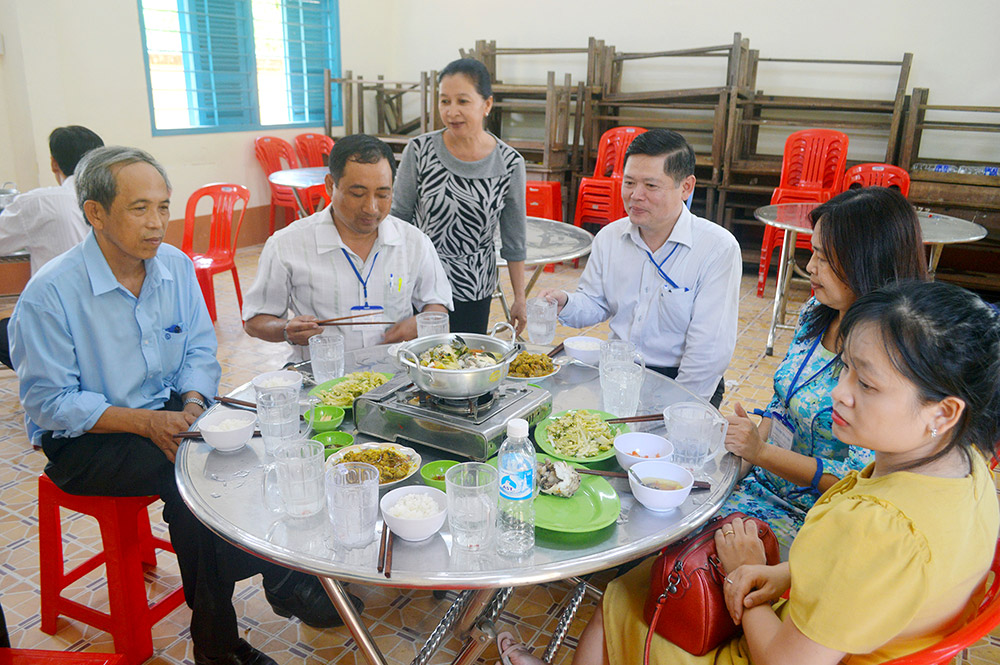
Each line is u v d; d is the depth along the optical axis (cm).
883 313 97
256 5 632
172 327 184
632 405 166
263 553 114
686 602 121
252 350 408
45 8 484
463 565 112
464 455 141
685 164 203
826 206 153
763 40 593
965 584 102
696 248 212
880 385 97
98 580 212
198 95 598
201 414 170
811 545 103
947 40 532
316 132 716
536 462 138
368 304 210
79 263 166
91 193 157
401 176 265
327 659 184
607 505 125
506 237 278
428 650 160
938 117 545
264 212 671
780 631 106
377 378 174
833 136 514
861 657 105
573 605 176
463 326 273
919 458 103
